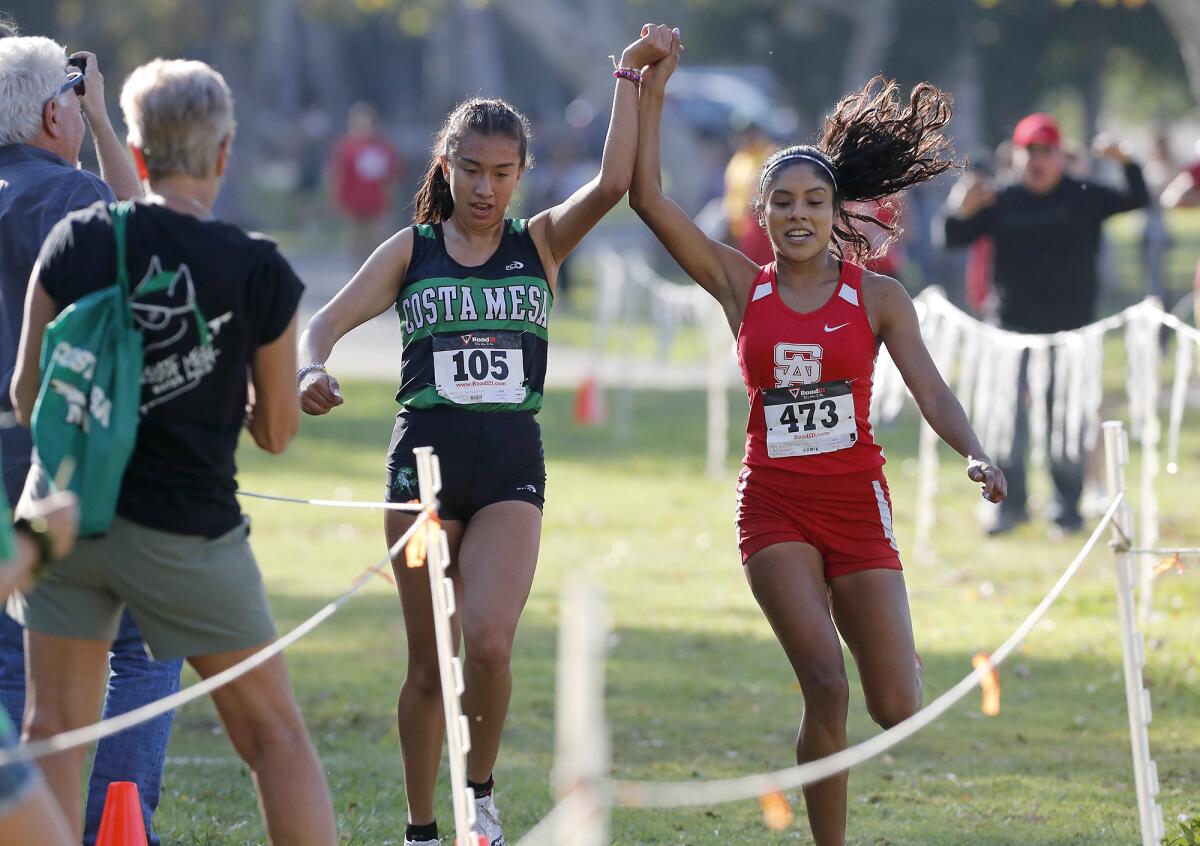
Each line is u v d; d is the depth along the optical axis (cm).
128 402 1382
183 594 1432
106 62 16025
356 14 17662
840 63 15250
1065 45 14500
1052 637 3073
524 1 11444
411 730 1848
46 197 1770
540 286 1875
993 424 4078
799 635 1684
